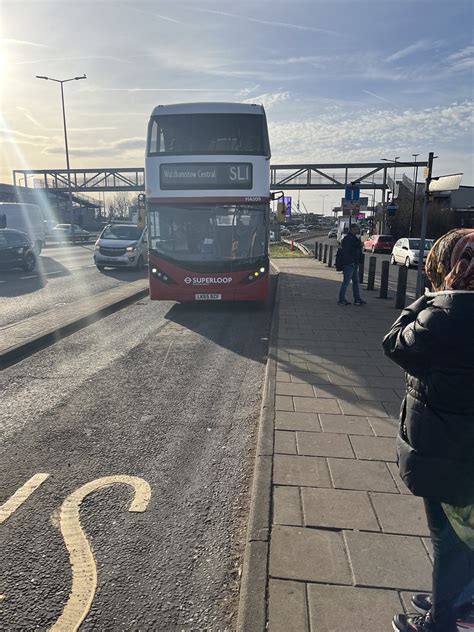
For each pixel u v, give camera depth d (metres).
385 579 2.59
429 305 2.00
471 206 59.00
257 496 3.36
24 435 4.58
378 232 58.47
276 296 13.32
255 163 10.39
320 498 3.36
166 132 10.51
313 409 5.01
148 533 3.13
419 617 2.21
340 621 2.31
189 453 4.25
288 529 3.00
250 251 10.62
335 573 2.63
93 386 6.01
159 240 10.66
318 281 17.42
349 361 6.85
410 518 3.13
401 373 6.30
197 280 10.63
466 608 2.06
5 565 2.82
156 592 2.62
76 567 2.81
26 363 7.01
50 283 16.02
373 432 4.46
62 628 2.38
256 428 4.80
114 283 16.12
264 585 2.53
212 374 6.56
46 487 3.68
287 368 6.48
